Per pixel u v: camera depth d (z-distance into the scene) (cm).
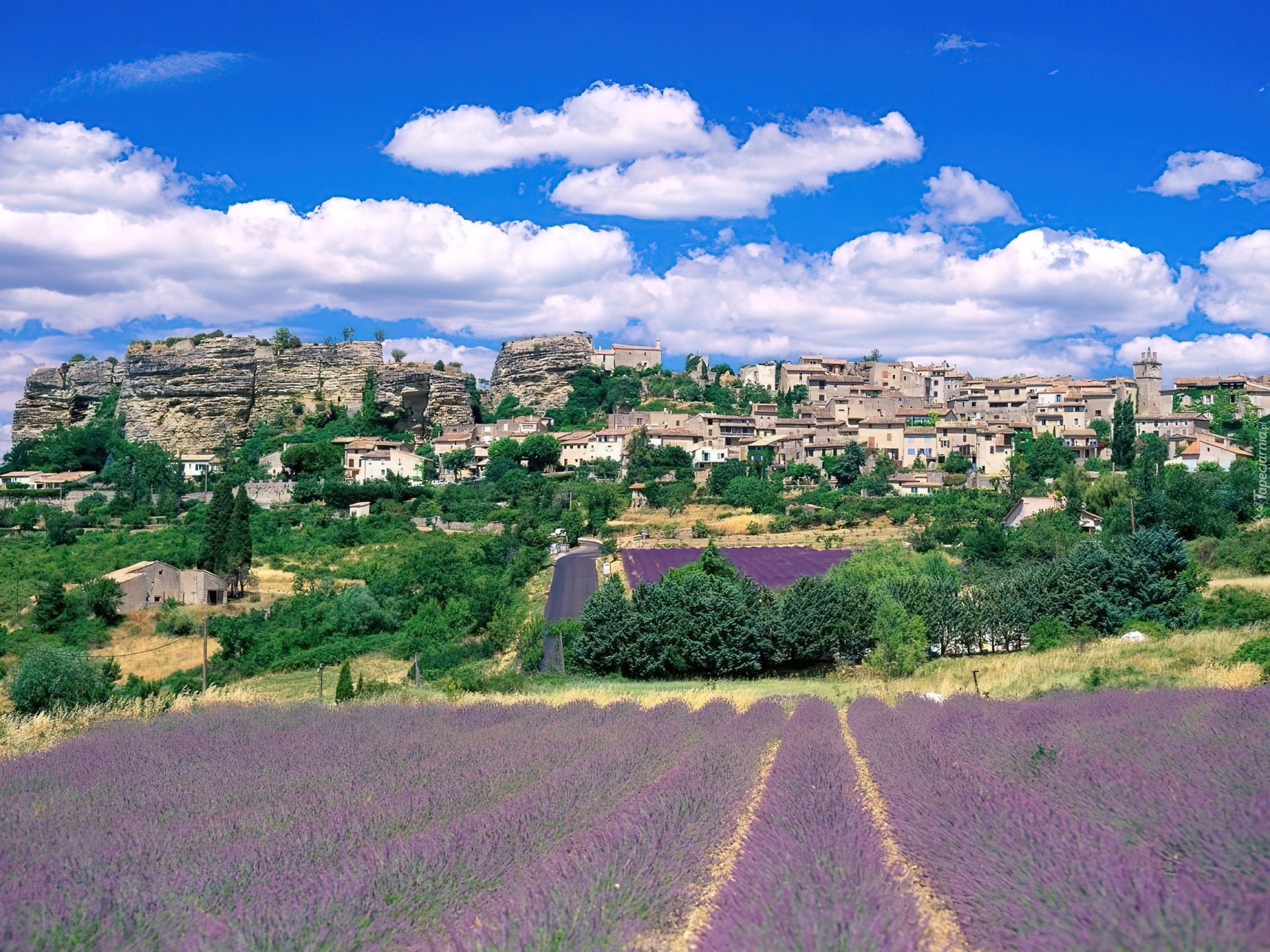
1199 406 17375
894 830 1762
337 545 11850
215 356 19962
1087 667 3959
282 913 1467
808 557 10038
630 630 5288
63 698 4638
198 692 5462
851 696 3906
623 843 1680
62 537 11619
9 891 1606
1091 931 1168
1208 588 5738
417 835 1839
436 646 7200
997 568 7388
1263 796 1564
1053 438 15112
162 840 1934
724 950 1225
